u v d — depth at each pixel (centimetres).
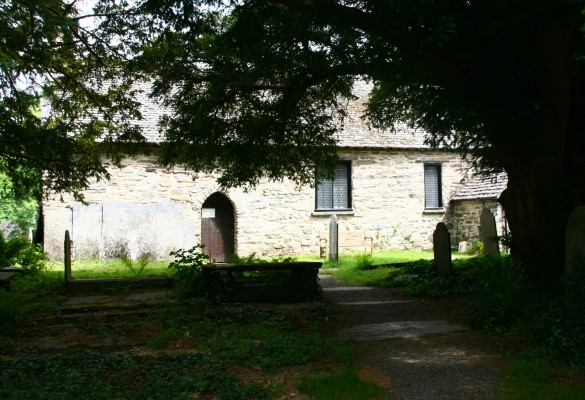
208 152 916
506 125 643
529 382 445
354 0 618
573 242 601
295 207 1766
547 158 644
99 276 1088
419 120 1007
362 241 1755
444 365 505
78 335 640
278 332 634
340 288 1039
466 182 1967
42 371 486
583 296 550
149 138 1525
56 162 917
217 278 818
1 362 505
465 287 888
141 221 1570
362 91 2045
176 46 748
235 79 812
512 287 669
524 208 729
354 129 1869
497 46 618
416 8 551
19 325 679
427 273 1034
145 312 750
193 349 572
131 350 574
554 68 610
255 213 1716
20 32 764
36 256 1240
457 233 1945
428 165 1975
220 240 1719
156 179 1595
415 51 602
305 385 437
